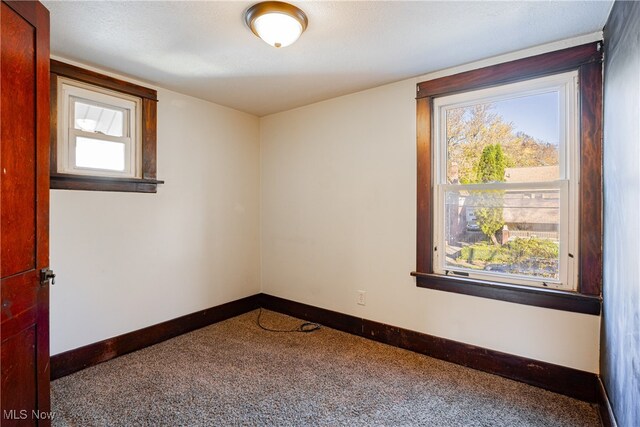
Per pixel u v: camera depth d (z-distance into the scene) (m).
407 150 2.58
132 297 2.56
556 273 2.03
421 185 2.50
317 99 3.05
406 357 2.46
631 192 1.30
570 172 1.96
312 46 2.03
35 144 1.34
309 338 2.81
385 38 1.94
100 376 2.17
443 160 2.46
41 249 1.38
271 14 1.61
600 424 1.70
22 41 1.26
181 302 2.90
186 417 1.75
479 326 2.27
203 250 3.08
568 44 1.93
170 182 2.81
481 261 2.30
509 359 2.15
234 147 3.36
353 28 1.82
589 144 1.85
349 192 2.93
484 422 1.72
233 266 3.36
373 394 1.97
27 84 1.29
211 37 1.92
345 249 2.96
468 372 2.23
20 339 1.27
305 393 1.97
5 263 1.18
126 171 2.55
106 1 1.56
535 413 1.79
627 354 1.34
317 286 3.17
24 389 1.29
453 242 2.41
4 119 1.17
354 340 2.77
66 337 2.20
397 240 2.65
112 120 2.50
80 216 2.27
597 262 1.84
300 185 3.29
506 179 2.20
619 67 1.48
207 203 3.11
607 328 1.69
